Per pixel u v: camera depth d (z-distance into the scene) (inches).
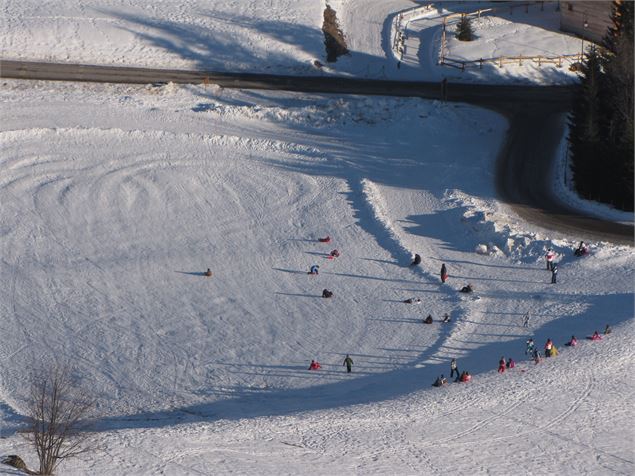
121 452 2938.0
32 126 6028.5
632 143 5093.5
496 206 5206.7
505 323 4124.0
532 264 4626.0
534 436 3179.1
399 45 7381.9
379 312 4281.5
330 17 7598.4
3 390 3730.3
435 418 3307.1
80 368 3919.8
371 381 3737.7
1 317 4306.1
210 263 4758.9
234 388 3747.5
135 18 7401.6
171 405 3617.1
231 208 5265.8
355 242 4909.0
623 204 5196.9
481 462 2992.1
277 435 3144.7
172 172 5610.2
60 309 4372.5
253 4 7706.7
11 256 4810.5
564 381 3563.0
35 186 5438.0
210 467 2851.9
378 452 3029.0
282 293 4473.4
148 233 5039.4
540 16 7859.3
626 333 3914.9
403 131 6161.4
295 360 3941.9
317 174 5615.2
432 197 5334.6
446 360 3850.9
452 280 4522.6
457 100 6540.4
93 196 5354.3
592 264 4559.5
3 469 2743.6
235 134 6072.8
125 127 6072.8
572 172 5565.9
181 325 4242.1
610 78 5329.7
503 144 5989.2
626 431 3216.0
